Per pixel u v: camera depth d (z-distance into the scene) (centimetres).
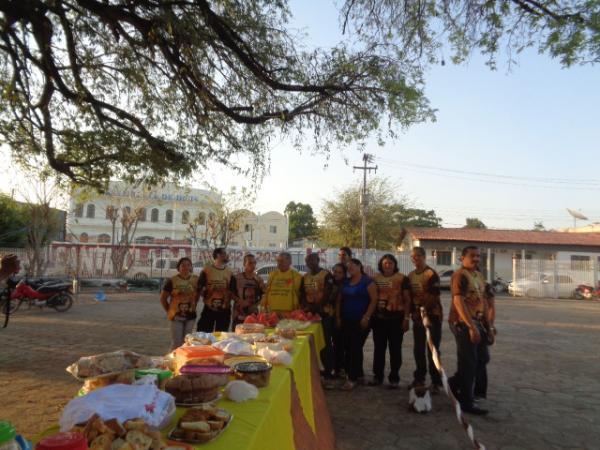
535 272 2742
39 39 665
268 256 3136
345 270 660
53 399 570
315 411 428
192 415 228
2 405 545
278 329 513
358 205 4053
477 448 387
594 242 3388
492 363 827
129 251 2712
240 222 2933
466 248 555
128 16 639
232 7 725
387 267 639
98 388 238
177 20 616
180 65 691
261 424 237
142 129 844
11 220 2781
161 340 997
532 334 1180
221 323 657
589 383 698
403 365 810
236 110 754
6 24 629
